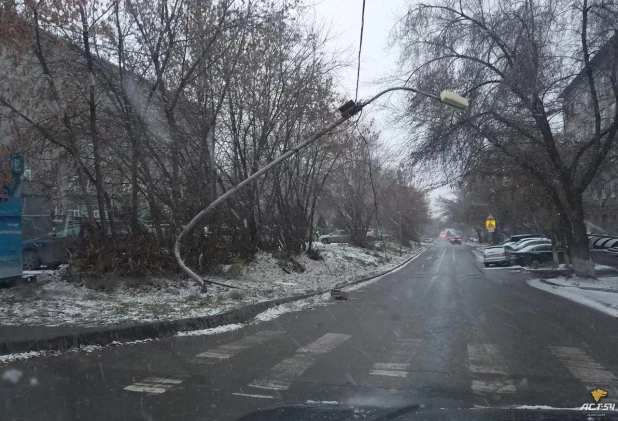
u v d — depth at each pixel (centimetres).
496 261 3303
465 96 1806
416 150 1889
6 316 1051
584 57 1745
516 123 1795
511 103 1780
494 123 1831
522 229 5841
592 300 1503
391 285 2177
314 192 2547
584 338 996
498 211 4806
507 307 1440
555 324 1156
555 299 1630
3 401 612
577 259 2031
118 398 626
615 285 1928
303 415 523
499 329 1094
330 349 905
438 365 790
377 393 644
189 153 1644
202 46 1541
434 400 612
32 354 827
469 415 466
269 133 1980
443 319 1229
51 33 1317
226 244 1828
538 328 1105
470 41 1827
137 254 1436
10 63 1321
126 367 774
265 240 2252
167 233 1565
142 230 1520
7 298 1212
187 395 639
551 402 606
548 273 2625
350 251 3450
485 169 2072
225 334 1051
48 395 636
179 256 1441
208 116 1678
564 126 2047
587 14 1736
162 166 1570
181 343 954
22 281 1347
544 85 1727
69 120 1367
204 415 567
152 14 1480
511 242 3981
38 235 1947
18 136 1276
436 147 1850
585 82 1816
